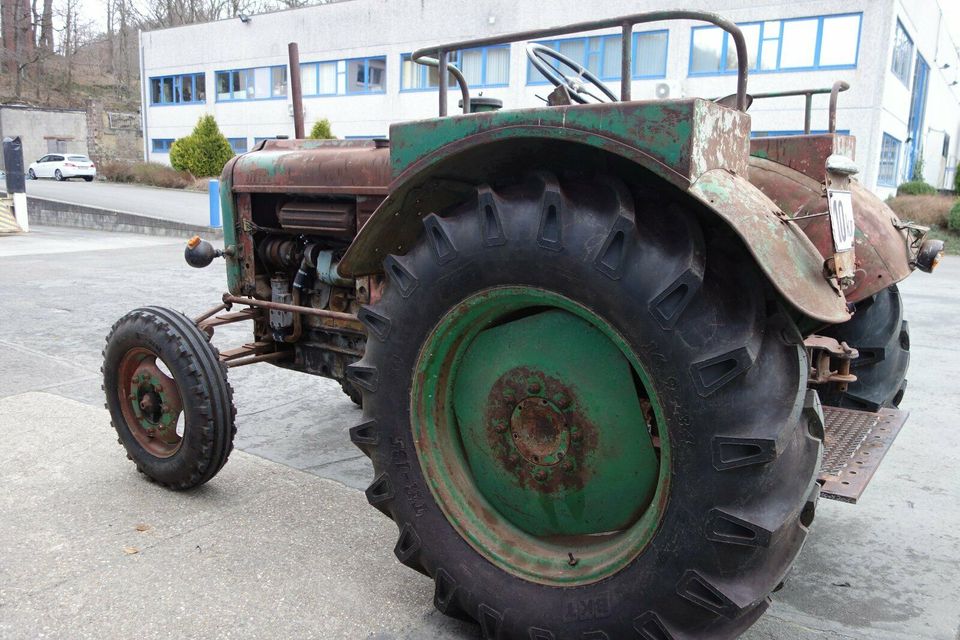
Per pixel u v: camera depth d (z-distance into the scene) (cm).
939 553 278
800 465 169
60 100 4569
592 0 2131
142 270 993
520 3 2275
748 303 173
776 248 172
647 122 163
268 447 376
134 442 322
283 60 2941
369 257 225
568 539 208
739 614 166
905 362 325
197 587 241
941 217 1738
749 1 1902
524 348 203
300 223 321
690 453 167
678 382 167
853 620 234
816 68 1867
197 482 308
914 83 2372
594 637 185
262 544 271
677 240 171
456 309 197
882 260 274
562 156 193
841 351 268
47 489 316
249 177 340
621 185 179
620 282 170
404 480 214
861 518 306
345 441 386
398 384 210
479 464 217
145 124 3494
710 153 171
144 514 294
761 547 162
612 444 195
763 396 165
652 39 2038
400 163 200
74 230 1594
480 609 202
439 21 2484
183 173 2931
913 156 2617
